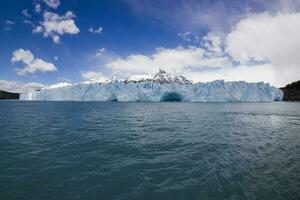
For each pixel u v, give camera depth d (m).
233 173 8.41
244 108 50.75
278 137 15.92
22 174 8.32
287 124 23.66
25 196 6.61
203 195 6.68
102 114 35.16
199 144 13.55
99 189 7.11
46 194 6.74
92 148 12.42
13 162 9.73
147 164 9.62
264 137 15.93
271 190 6.92
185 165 9.46
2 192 6.85
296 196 6.52
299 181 7.57
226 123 24.39
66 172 8.58
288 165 9.30
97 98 89.38
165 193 6.83
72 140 14.57
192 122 25.22
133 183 7.58
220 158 10.45
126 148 12.48
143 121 25.97
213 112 39.50
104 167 9.20
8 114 34.78
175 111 41.75
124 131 18.42
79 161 9.98
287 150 11.95
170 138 15.48
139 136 16.17
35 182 7.60
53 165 9.38
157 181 7.75
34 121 25.45
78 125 22.03
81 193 6.83
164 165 9.48
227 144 13.55
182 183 7.56
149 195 6.70
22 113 36.66
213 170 8.79
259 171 8.60
